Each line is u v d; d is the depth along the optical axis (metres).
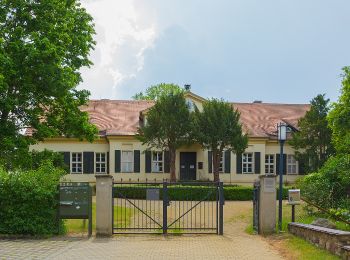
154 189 18.34
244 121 48.25
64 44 28.14
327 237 13.66
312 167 42.03
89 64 30.52
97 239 16.78
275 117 49.62
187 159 44.81
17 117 27.88
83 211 17.56
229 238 17.33
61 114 29.80
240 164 45.28
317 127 42.22
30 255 13.18
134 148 44.19
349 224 17.16
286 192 33.84
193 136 40.53
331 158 23.50
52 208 17.42
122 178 43.94
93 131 30.28
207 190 32.25
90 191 17.64
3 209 17.05
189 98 45.09
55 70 26.47
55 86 26.55
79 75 29.98
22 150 26.45
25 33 27.08
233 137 40.19
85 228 19.42
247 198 35.25
